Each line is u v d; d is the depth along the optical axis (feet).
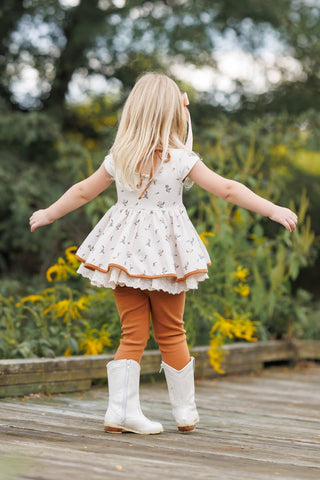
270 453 7.59
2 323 13.23
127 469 6.24
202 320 16.06
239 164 23.11
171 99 8.62
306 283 33.37
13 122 27.43
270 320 18.43
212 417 10.11
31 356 12.08
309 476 6.50
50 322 14.24
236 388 13.70
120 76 33.30
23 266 31.53
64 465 6.22
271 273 16.61
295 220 8.08
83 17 30.37
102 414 9.67
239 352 16.14
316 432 9.23
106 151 24.23
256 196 8.22
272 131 25.05
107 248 8.22
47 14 29.04
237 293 16.53
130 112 8.62
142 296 8.46
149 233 8.19
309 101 33.78
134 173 8.38
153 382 13.87
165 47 30.78
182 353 8.59
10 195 27.50
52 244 26.66
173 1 30.81
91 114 34.35
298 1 32.04
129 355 8.38
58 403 10.60
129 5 29.30
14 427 8.14
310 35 31.78
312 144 24.79
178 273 8.13
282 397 12.70
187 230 8.32
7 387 10.83
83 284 15.87
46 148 31.01
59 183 29.01
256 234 17.19
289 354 18.07
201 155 22.20
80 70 32.96
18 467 6.03
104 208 16.63
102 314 14.42
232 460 7.06
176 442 7.89
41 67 31.53
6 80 31.09
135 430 8.26
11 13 30.09
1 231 29.86
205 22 31.04
